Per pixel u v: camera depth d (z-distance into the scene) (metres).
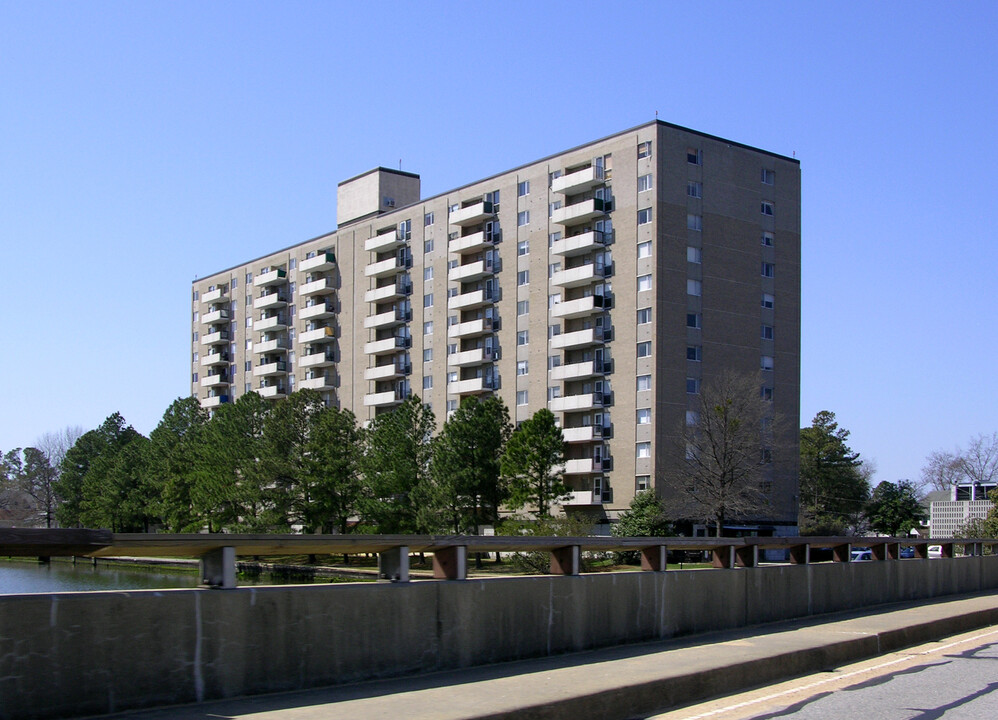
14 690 7.95
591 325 77.38
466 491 65.94
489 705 9.16
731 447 64.75
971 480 103.69
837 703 10.74
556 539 13.82
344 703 9.27
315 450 70.69
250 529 72.06
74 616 8.38
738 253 76.94
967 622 19.61
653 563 15.82
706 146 76.56
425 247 94.12
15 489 150.00
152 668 8.86
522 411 82.31
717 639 15.79
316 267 105.75
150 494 96.12
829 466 110.06
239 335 120.69
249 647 9.66
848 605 21.62
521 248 84.19
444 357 90.88
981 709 10.37
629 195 75.62
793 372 78.56
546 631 13.19
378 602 10.98
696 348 73.81
